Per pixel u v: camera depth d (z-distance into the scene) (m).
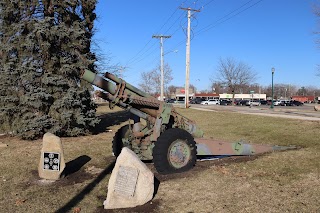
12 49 12.81
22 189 6.36
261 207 5.04
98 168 7.86
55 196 5.89
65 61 13.09
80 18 14.52
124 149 5.47
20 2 12.98
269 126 13.85
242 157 8.25
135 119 7.66
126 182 5.28
